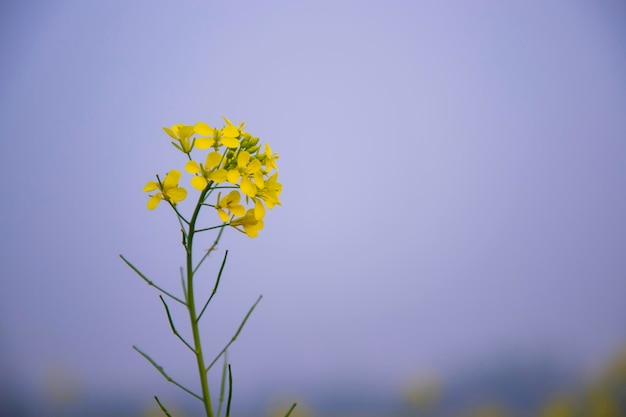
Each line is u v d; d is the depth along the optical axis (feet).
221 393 1.17
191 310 1.18
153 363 1.15
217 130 1.24
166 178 1.20
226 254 1.17
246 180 1.22
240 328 1.18
